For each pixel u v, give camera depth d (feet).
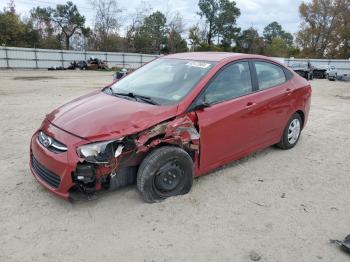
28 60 133.28
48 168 12.36
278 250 10.96
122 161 12.53
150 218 12.36
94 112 13.30
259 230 11.96
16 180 15.01
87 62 140.77
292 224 12.40
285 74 19.10
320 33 242.17
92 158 11.79
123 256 10.46
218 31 271.90
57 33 242.78
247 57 16.96
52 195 13.69
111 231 11.60
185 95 13.94
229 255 10.64
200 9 270.67
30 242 10.96
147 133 12.58
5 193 13.84
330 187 15.52
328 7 237.86
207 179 15.65
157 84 15.34
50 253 10.50
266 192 14.71
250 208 13.34
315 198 14.43
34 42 204.13
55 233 11.42
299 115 20.17
